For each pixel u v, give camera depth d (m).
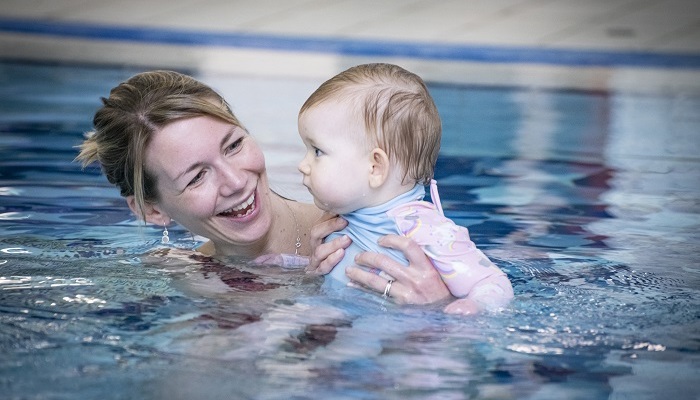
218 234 3.01
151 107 2.89
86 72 7.05
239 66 7.25
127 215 3.77
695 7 9.23
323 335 2.47
